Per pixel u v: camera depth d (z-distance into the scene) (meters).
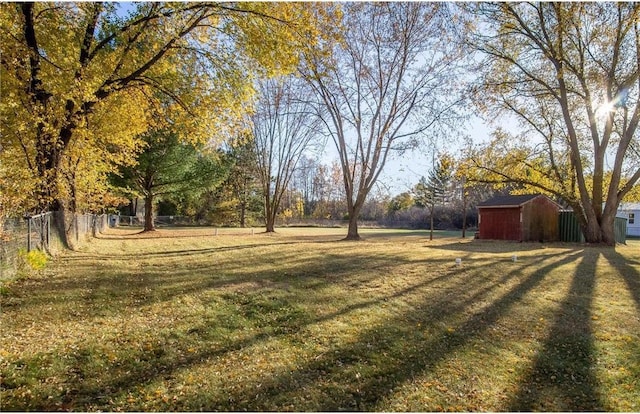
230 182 44.34
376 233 34.47
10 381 3.29
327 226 48.69
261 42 9.80
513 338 4.89
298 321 5.23
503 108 17.84
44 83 9.32
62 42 9.67
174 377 3.58
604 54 15.29
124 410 3.02
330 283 7.41
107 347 4.08
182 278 7.53
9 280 6.32
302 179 62.34
